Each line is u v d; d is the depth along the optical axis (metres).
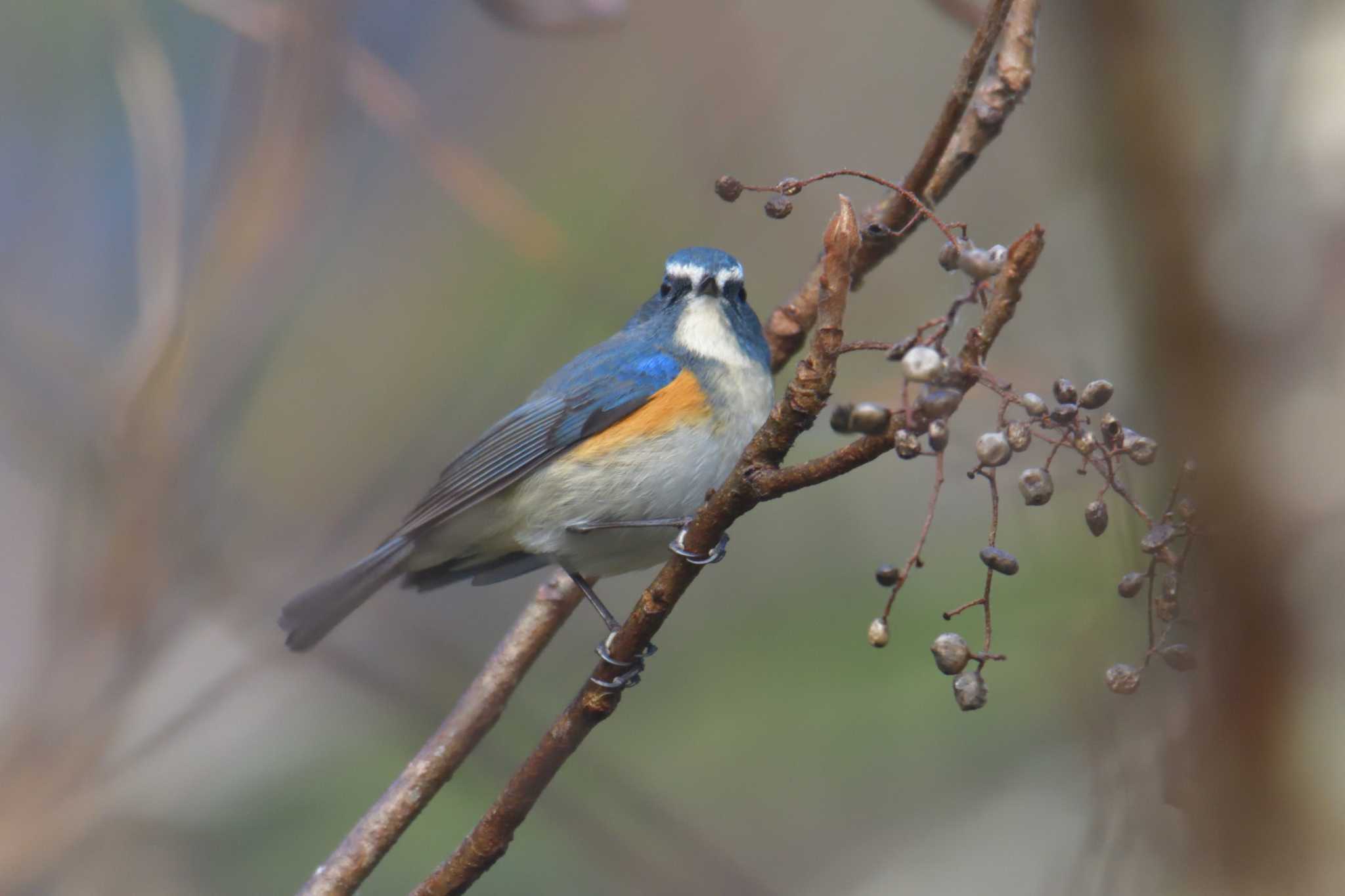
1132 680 4.64
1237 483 3.78
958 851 10.29
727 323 10.24
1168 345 3.88
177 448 9.91
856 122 12.77
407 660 12.55
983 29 7.09
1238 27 5.25
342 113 11.38
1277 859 3.76
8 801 9.07
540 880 10.99
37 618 11.20
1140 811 4.50
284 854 11.50
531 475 10.09
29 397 12.41
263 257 10.15
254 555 11.68
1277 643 3.76
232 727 11.84
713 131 12.95
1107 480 4.74
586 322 13.24
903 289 11.89
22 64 14.56
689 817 10.93
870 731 11.25
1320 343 3.81
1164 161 3.90
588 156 13.27
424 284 13.57
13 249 14.38
